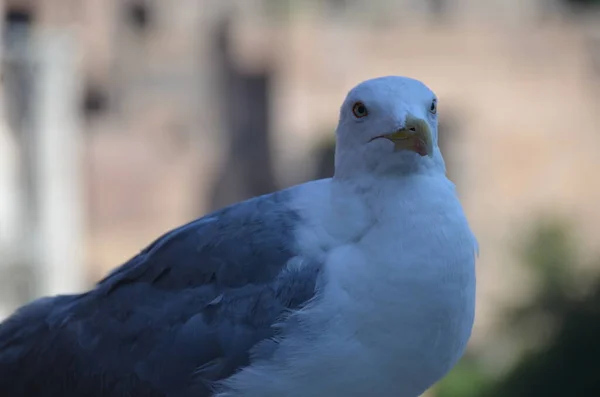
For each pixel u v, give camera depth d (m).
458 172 20.30
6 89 14.04
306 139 21.53
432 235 4.84
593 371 11.27
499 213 19.70
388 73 21.42
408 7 24.61
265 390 4.99
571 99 20.48
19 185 14.02
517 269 13.81
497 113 20.53
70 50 15.28
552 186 19.98
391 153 4.95
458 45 21.09
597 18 22.77
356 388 4.91
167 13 22.80
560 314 12.00
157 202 20.86
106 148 20.72
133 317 5.35
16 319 5.81
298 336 4.88
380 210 4.94
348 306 4.82
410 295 4.78
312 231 5.12
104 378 5.33
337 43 21.61
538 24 21.94
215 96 21.94
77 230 15.61
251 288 5.12
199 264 5.28
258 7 23.62
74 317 5.55
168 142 21.50
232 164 21.44
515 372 11.91
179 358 5.17
